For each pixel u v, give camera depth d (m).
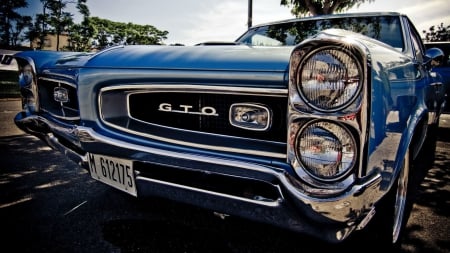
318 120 1.00
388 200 1.37
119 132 1.58
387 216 1.39
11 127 5.16
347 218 1.00
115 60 1.59
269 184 1.16
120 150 1.50
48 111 2.20
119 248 1.71
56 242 1.76
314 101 0.99
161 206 2.23
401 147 1.33
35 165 3.19
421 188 2.76
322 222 1.04
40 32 38.50
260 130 1.25
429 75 2.52
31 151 3.72
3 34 35.22
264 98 1.24
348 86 0.94
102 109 1.64
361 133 0.95
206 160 1.26
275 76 1.12
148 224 1.98
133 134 1.54
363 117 0.94
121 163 1.55
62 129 1.89
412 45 2.13
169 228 1.93
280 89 1.12
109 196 2.41
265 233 1.86
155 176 1.46
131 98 1.60
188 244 1.75
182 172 1.39
